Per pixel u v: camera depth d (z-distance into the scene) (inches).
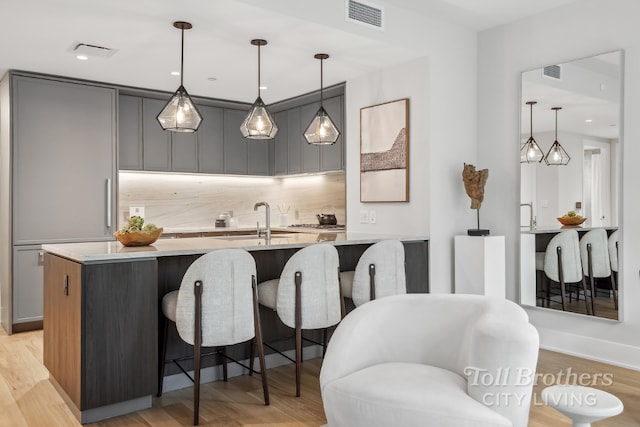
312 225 241.8
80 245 127.1
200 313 104.0
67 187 188.5
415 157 166.9
